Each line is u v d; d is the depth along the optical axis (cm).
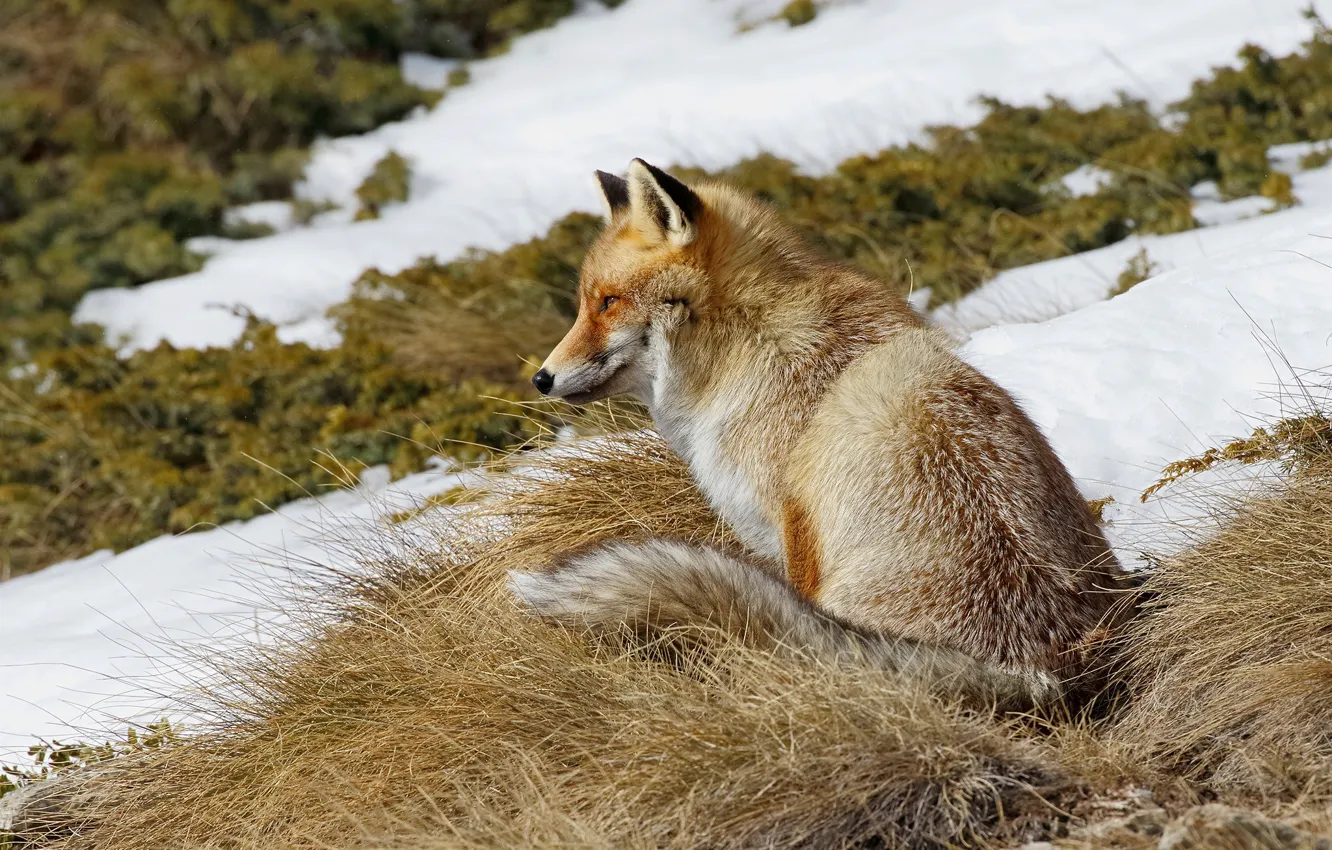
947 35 2661
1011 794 675
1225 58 2270
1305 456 893
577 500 1077
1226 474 923
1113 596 798
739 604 771
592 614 804
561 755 770
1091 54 2427
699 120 2630
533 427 1563
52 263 2448
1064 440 1030
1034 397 1096
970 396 803
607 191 934
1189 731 733
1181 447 989
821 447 808
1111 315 1202
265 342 1980
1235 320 1109
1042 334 1215
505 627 877
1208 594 789
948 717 702
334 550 1187
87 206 2562
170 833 864
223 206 2617
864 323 857
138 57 2897
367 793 780
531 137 2755
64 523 1680
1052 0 2672
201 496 1588
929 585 761
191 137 2805
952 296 1728
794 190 2045
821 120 2472
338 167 2764
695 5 3191
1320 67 2072
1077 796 675
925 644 736
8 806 928
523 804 709
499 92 2978
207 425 1797
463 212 2519
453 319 1908
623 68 2942
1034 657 753
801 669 729
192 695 1002
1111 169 1928
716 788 692
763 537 870
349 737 848
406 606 1002
